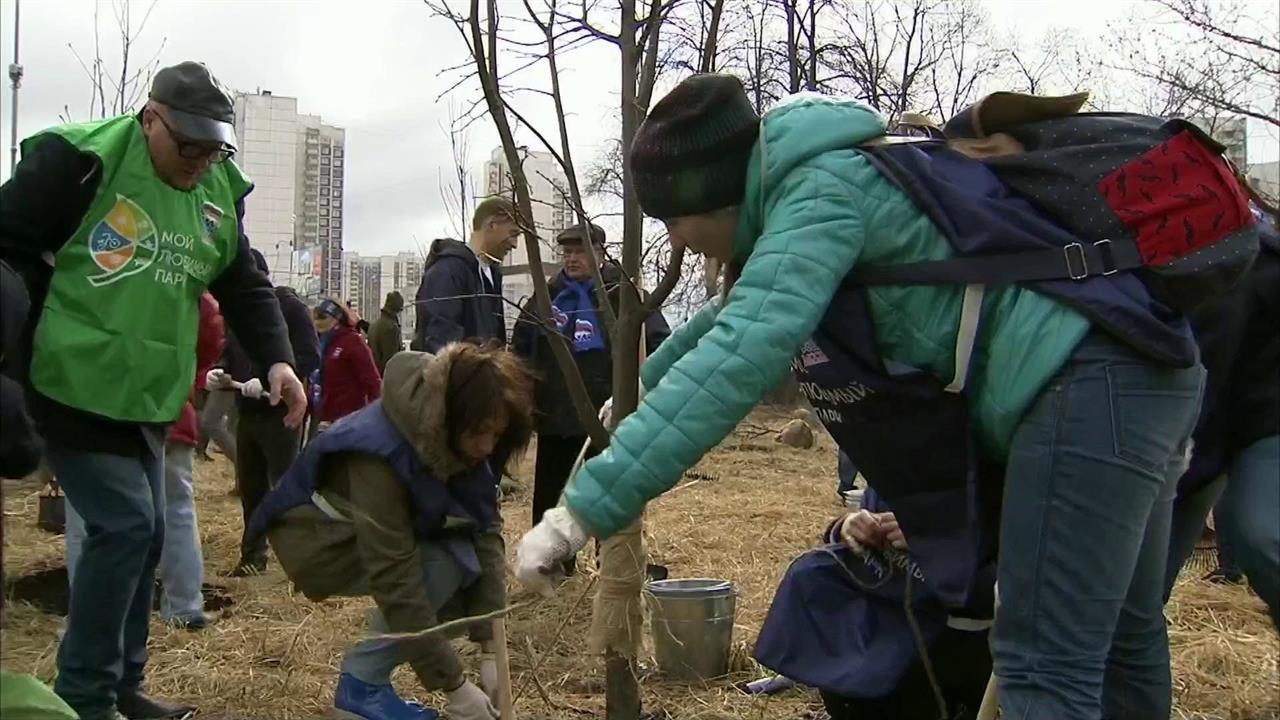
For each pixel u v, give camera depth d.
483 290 5.63
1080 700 2.05
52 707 2.25
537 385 5.59
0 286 2.12
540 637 4.35
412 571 3.11
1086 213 2.03
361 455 3.10
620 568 2.74
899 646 2.74
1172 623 4.66
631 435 1.94
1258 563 2.92
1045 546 2.04
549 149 2.90
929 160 2.10
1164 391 2.02
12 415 2.14
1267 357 2.97
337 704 3.30
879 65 10.51
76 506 3.09
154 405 3.14
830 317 2.15
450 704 3.19
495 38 2.81
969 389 2.12
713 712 3.53
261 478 6.00
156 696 3.80
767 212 2.12
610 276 5.60
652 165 2.22
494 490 3.37
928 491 2.20
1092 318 1.98
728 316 1.98
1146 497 2.03
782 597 2.86
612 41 2.90
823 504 8.86
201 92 3.11
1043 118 2.21
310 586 3.26
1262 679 3.95
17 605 5.11
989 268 2.02
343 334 7.39
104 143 3.02
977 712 2.82
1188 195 2.03
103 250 3.05
